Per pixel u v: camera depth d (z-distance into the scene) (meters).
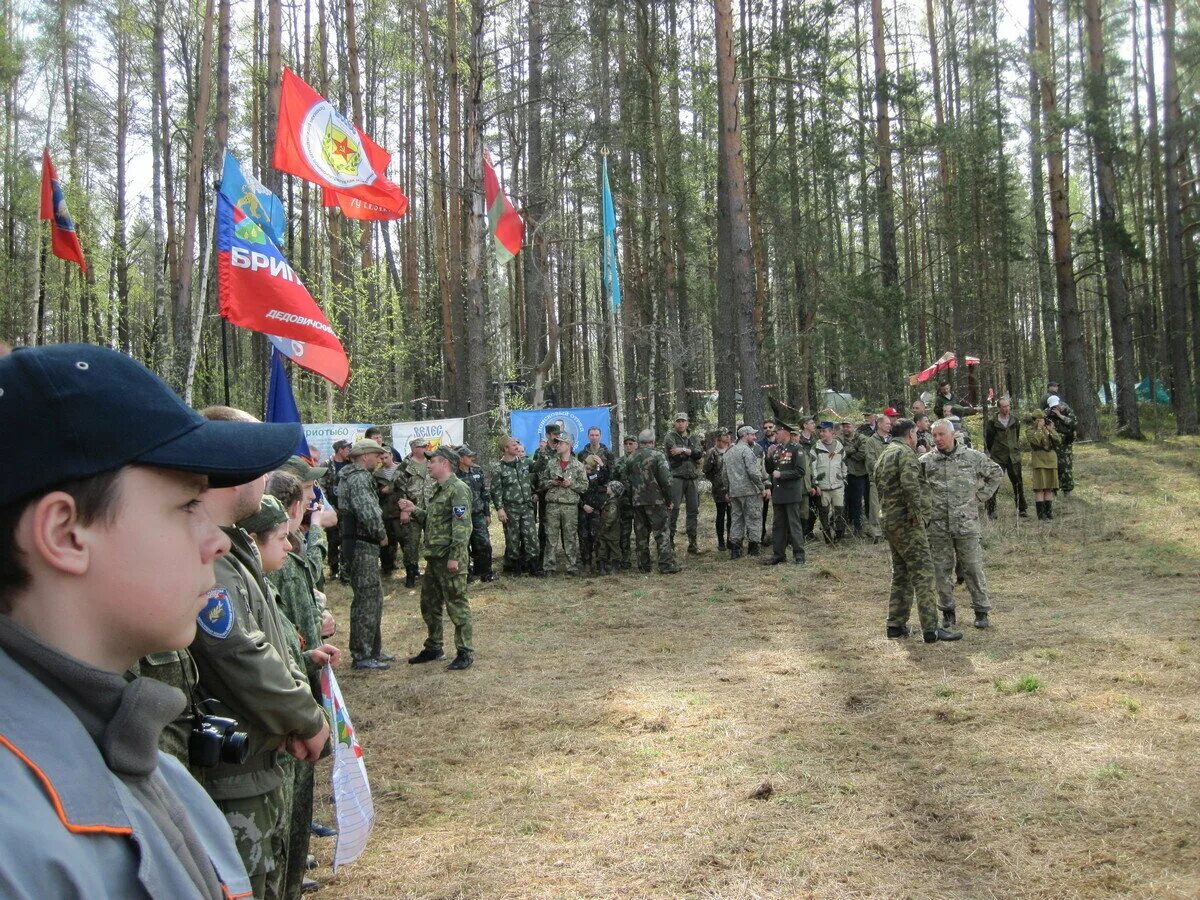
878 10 23.38
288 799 3.03
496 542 15.91
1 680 0.82
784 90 25.50
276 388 6.79
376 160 10.77
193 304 17.53
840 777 5.15
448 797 5.21
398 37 27.06
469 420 16.22
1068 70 27.06
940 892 3.88
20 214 23.38
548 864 4.29
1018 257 26.47
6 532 0.87
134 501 0.92
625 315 25.31
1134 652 7.34
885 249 23.12
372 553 8.28
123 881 0.81
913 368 22.16
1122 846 4.17
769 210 23.34
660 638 9.11
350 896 4.05
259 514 3.14
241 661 2.60
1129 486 16.98
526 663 8.28
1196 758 5.10
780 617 9.79
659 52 24.98
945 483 8.60
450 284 25.23
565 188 26.95
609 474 13.67
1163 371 33.31
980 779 5.01
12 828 0.73
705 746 5.80
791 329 26.34
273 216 7.32
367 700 7.27
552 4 21.12
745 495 13.76
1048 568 11.38
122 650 0.95
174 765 1.12
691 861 4.24
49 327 27.38
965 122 26.98
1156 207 31.66
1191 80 24.27
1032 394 42.72
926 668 7.39
